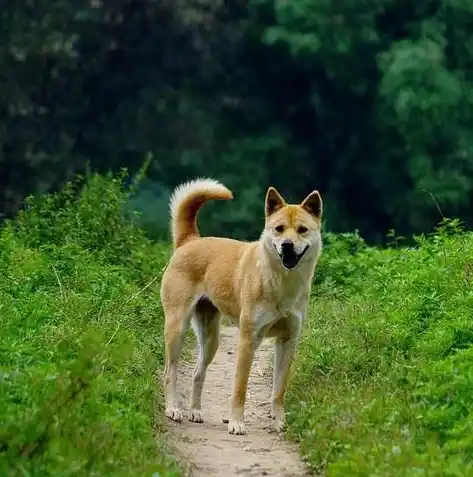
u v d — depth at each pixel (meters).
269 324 12.41
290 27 35.19
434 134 34.19
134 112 38.31
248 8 37.50
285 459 11.16
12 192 37.31
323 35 34.94
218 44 38.28
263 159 37.31
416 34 35.19
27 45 37.69
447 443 10.06
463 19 34.72
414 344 13.40
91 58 38.47
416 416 10.80
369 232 37.66
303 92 37.88
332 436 10.86
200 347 13.09
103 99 38.56
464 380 11.05
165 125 38.19
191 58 38.66
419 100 33.56
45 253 19.08
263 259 12.34
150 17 38.47
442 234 18.53
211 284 12.91
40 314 14.60
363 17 35.03
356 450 10.09
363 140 36.69
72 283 17.19
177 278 13.09
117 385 11.86
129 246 20.89
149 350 14.67
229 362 15.95
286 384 12.53
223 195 13.48
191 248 13.23
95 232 20.84
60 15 37.94
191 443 11.68
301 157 37.44
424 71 33.62
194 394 12.88
